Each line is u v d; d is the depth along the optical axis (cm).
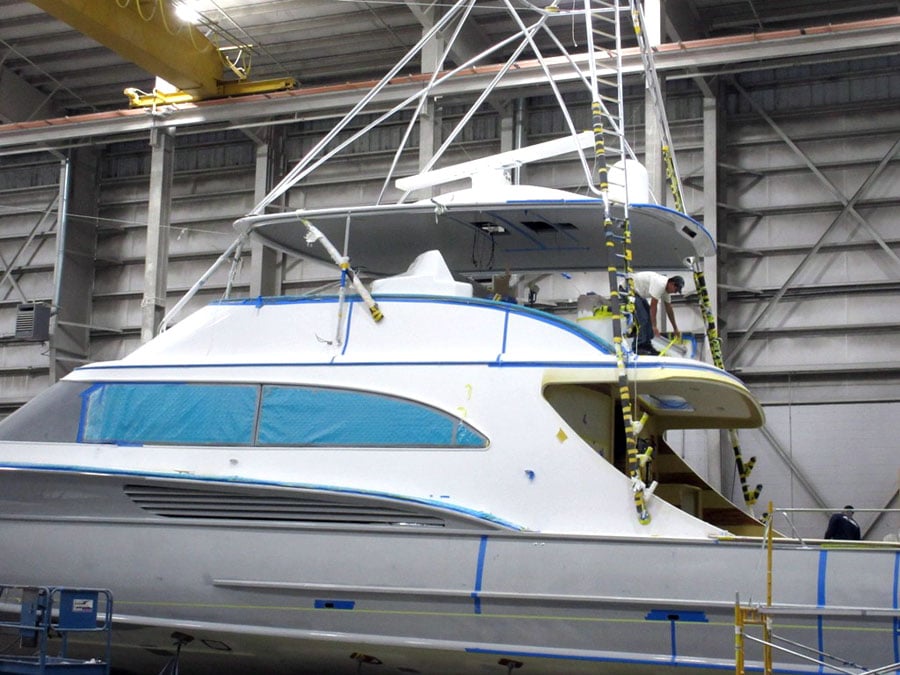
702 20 1856
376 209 886
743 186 1795
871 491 1634
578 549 748
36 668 748
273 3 1831
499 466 786
